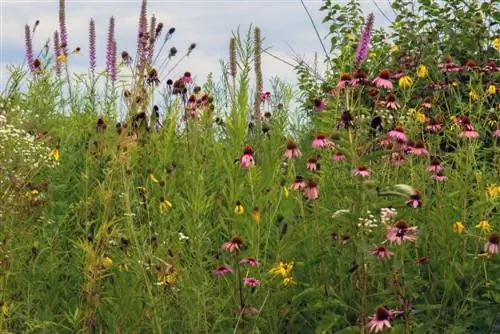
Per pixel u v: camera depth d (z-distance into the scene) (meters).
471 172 4.48
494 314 4.05
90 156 4.65
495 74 5.61
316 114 4.79
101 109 5.28
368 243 4.02
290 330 4.12
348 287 4.13
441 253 4.27
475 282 4.16
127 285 4.01
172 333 3.98
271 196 4.15
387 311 3.64
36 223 4.35
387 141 4.11
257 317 3.92
